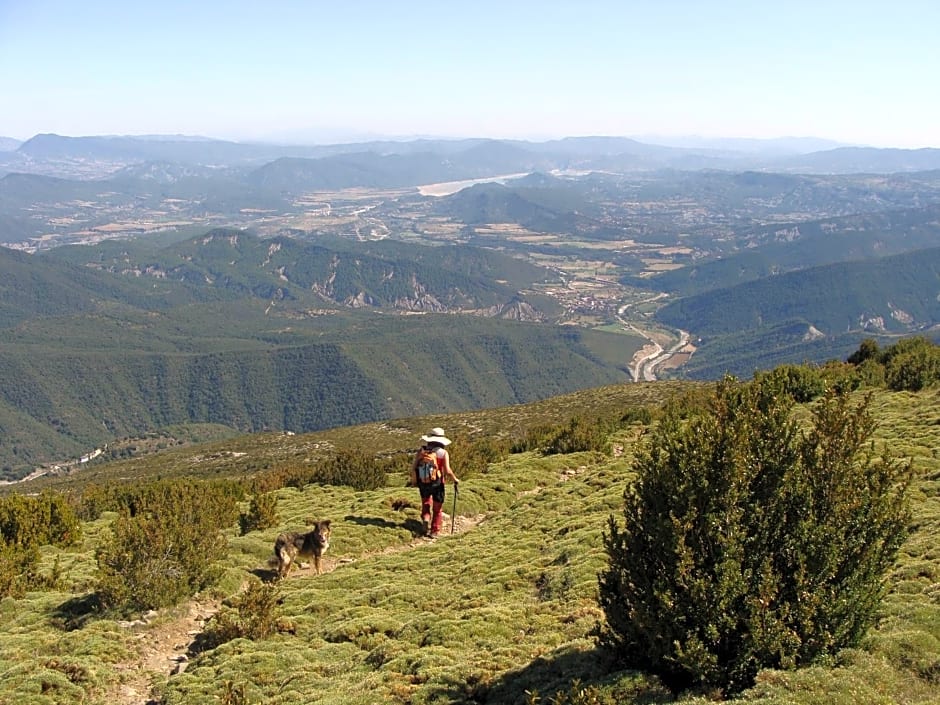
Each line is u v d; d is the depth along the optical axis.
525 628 12.51
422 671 10.74
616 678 8.34
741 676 7.79
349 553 20.22
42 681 11.72
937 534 13.16
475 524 23.22
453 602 14.92
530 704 8.01
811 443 8.25
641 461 8.88
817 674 7.39
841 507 7.93
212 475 70.94
